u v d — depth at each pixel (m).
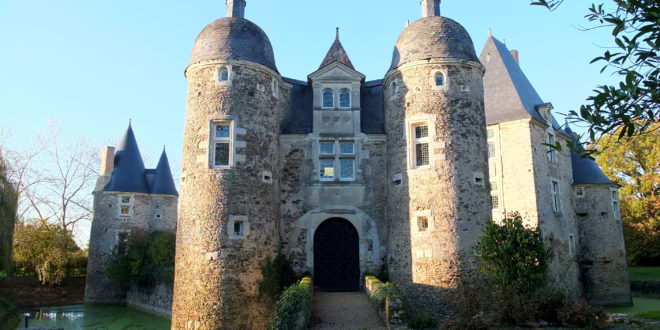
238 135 14.90
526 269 12.06
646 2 4.65
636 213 31.22
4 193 20.44
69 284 30.58
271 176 15.52
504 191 21.03
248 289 14.12
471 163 14.73
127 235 28.61
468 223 14.21
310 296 12.52
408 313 12.50
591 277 23.16
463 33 16.11
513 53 26.97
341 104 17.33
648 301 24.39
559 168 23.09
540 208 20.33
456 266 13.81
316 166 16.72
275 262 15.09
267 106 15.73
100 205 28.86
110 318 23.08
